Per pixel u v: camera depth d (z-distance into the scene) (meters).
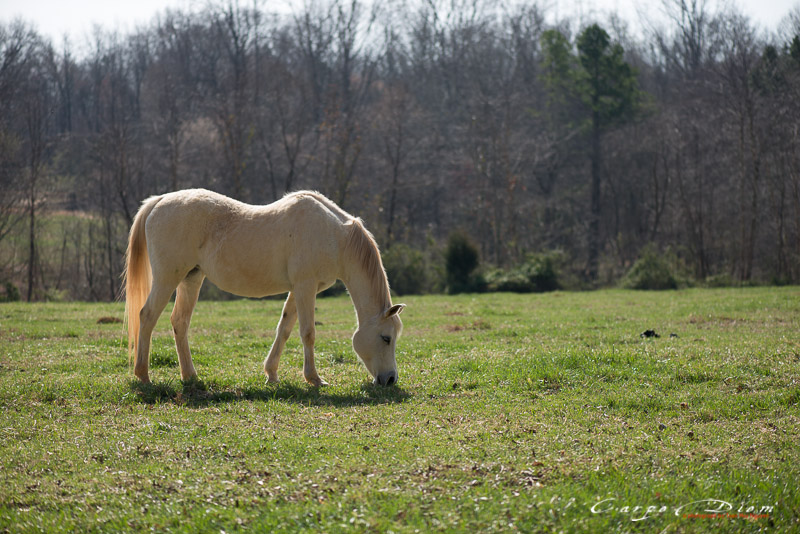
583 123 47.31
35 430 6.14
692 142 41.91
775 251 35.72
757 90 37.22
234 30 50.69
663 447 5.46
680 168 41.34
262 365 9.23
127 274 8.23
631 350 9.62
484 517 4.10
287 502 4.39
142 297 8.29
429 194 47.88
